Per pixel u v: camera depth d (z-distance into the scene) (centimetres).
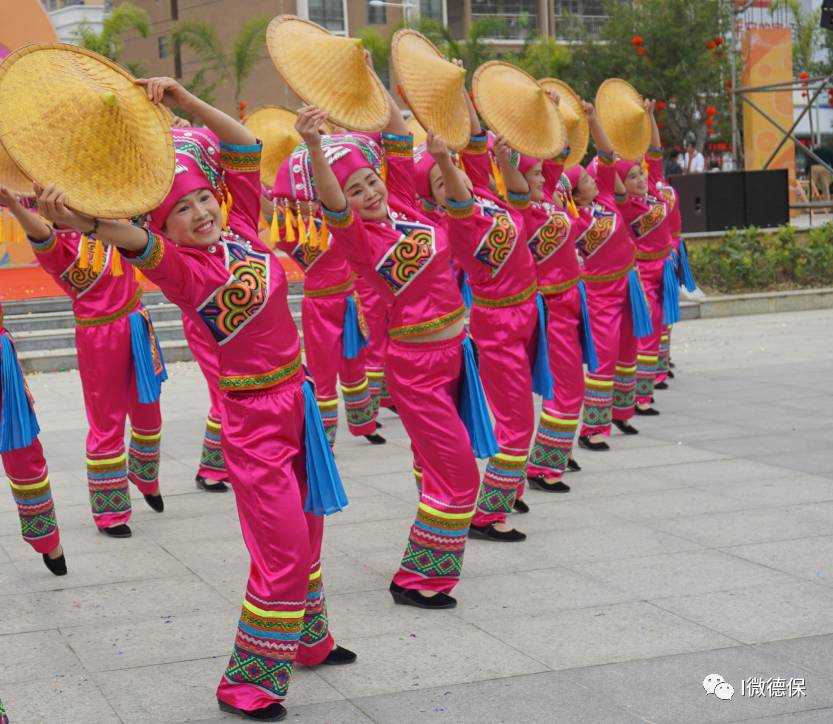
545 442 712
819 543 586
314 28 501
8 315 1496
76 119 367
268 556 414
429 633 487
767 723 390
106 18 2764
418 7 3922
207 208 407
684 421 916
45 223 598
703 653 450
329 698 425
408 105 535
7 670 463
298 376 427
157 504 714
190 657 472
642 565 563
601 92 882
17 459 566
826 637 462
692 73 2944
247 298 408
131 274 659
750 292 1650
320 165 468
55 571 589
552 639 473
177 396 1151
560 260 698
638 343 948
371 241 511
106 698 433
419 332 514
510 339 606
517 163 604
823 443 812
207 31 2986
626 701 410
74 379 1283
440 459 516
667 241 952
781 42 2191
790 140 2223
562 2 4150
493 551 600
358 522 667
